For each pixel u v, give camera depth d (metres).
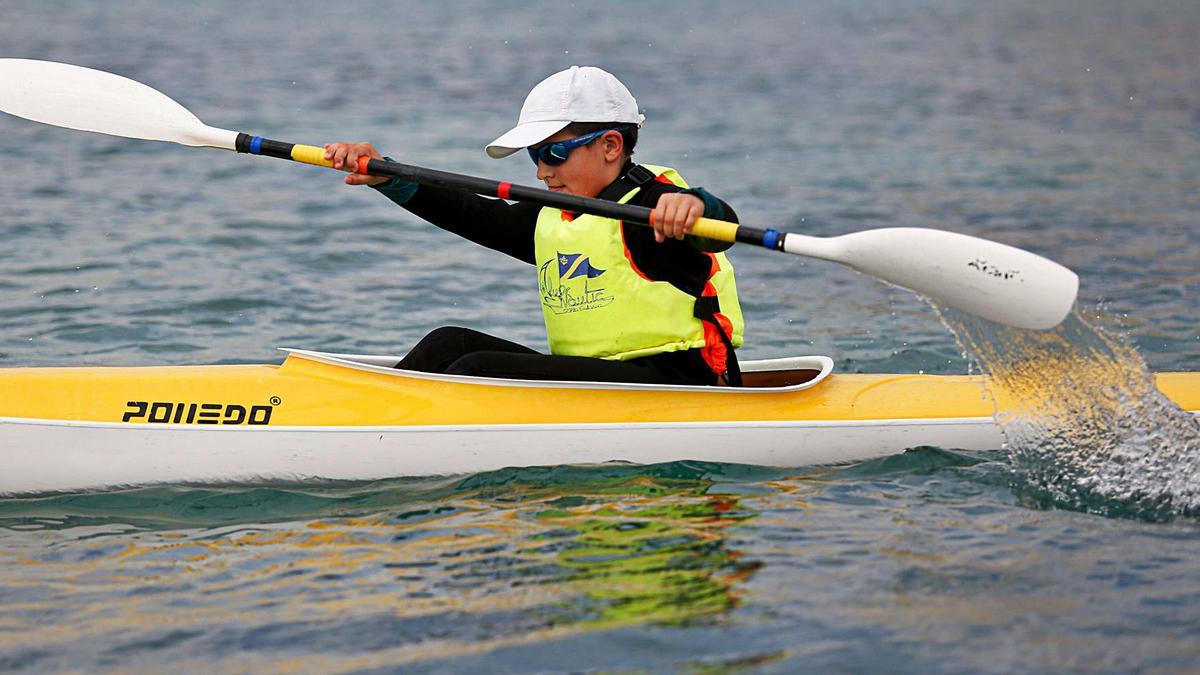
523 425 15.98
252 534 13.95
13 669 10.80
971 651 10.96
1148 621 11.52
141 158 42.81
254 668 10.78
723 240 15.05
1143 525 14.02
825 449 16.44
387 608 11.87
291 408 15.88
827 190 41.09
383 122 52.34
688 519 14.11
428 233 33.31
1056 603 11.90
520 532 13.74
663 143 50.12
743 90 65.81
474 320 25.42
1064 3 141.00
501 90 62.78
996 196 40.09
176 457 15.62
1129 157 47.34
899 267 15.32
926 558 12.96
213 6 110.06
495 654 10.95
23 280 27.14
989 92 66.56
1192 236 33.78
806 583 12.32
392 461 15.84
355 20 102.06
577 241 16.17
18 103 19.00
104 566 13.09
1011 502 14.76
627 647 11.05
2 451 15.25
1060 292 14.90
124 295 26.22
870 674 10.59
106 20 91.94
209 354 22.39
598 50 83.06
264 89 60.72
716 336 16.30
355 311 25.77
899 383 17.36
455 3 125.81
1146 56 84.50
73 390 15.59
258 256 30.25
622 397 16.19
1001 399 16.78
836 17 116.75
